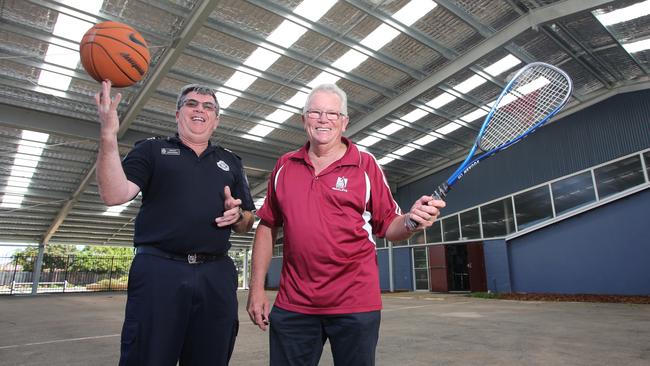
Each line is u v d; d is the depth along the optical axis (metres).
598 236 12.16
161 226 1.82
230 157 2.20
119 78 1.87
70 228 23.36
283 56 9.70
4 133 12.57
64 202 18.91
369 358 1.57
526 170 14.53
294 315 1.63
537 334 5.15
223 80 10.66
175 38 8.62
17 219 21.14
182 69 10.07
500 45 9.36
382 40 9.59
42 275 30.95
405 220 1.55
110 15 8.21
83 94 10.85
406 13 8.72
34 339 5.53
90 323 7.51
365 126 12.91
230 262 2.04
